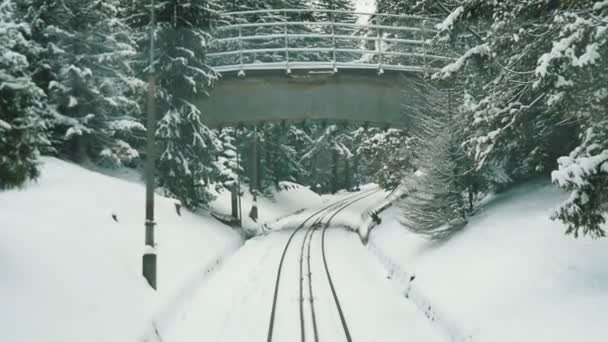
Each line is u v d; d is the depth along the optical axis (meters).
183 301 14.32
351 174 83.19
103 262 13.27
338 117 27.86
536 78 12.09
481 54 13.58
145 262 13.95
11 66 10.70
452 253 15.95
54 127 23.59
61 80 23.48
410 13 28.38
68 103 23.28
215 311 13.71
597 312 8.75
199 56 26.59
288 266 20.06
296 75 27.45
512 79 13.88
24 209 15.16
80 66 23.41
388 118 27.89
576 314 9.02
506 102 13.89
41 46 23.03
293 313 13.53
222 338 11.57
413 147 25.67
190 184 26.75
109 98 23.86
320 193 74.81
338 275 18.33
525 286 11.12
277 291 15.84
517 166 19.33
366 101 27.84
